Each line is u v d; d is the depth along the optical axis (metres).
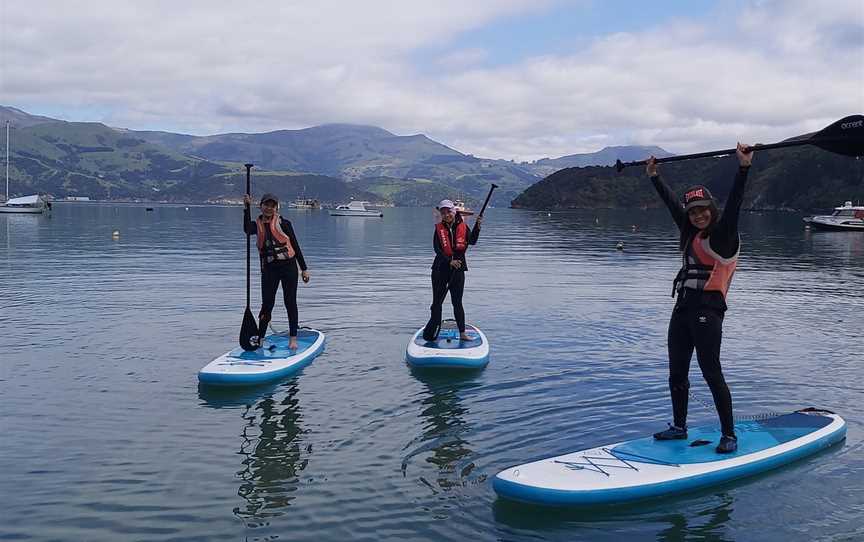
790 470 5.32
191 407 6.78
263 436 5.96
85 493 4.82
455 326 10.44
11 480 5.03
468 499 4.78
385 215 117.12
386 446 5.73
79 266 20.52
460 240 9.12
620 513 4.62
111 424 6.26
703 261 5.33
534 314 12.27
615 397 7.12
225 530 4.30
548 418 6.47
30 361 8.50
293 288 8.85
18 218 67.69
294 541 4.18
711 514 4.60
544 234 42.91
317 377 7.91
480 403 6.92
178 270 19.44
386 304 13.30
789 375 8.03
